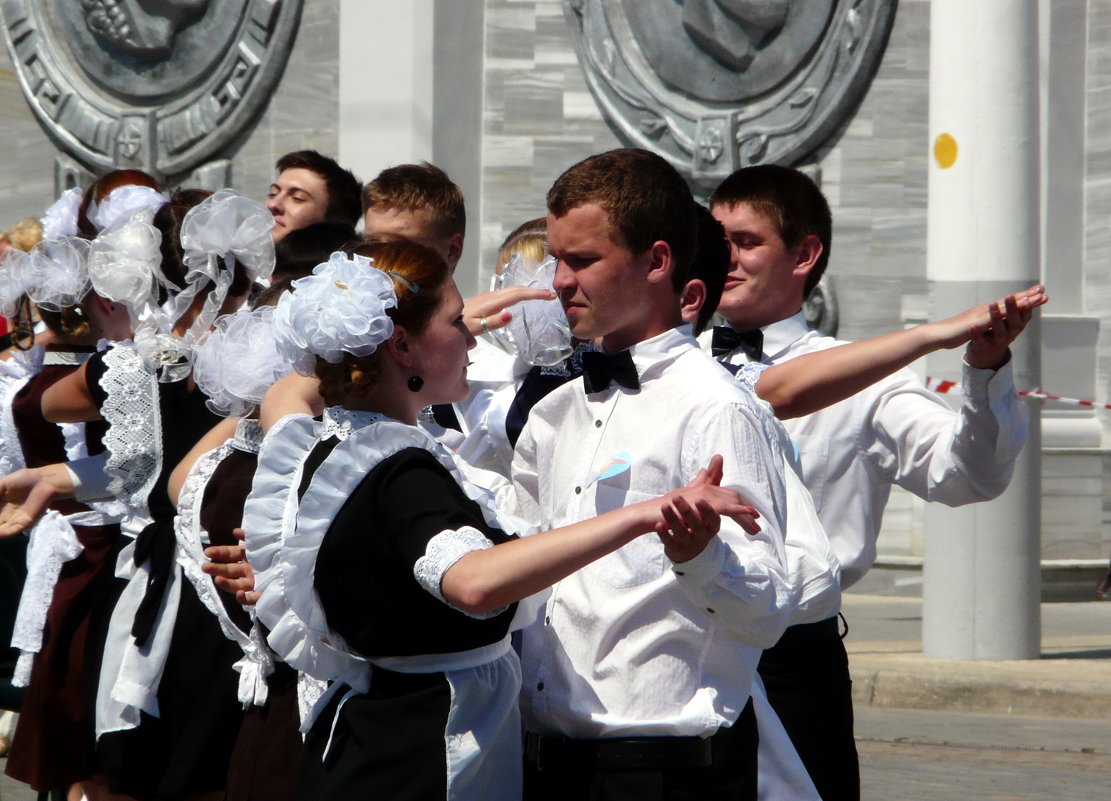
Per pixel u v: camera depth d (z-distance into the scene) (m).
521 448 11.10
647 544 9.88
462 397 10.21
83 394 14.12
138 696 13.23
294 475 10.04
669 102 37.28
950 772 22.36
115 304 15.12
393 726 9.45
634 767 9.80
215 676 13.14
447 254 16.78
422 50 38.72
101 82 44.81
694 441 9.96
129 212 14.55
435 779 9.36
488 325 12.38
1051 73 35.81
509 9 38.84
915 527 36.06
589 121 38.56
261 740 11.72
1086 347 36.19
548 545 8.67
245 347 12.33
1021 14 27.33
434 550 8.97
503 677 9.70
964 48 27.47
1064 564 35.75
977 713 26.47
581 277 10.22
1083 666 27.70
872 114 35.69
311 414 11.45
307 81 41.44
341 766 9.54
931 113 28.19
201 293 14.30
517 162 38.91
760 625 9.35
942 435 12.66
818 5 35.56
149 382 13.88
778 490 10.01
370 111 39.41
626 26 37.94
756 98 36.59
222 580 11.14
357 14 39.59
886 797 20.91
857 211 35.91
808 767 12.42
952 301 27.78
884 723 25.69
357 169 39.69
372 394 9.91
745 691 10.09
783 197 13.77
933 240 28.08
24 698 16.05
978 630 28.08
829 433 13.29
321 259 14.96
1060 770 22.44
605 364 10.40
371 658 9.54
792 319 14.11
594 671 9.92
